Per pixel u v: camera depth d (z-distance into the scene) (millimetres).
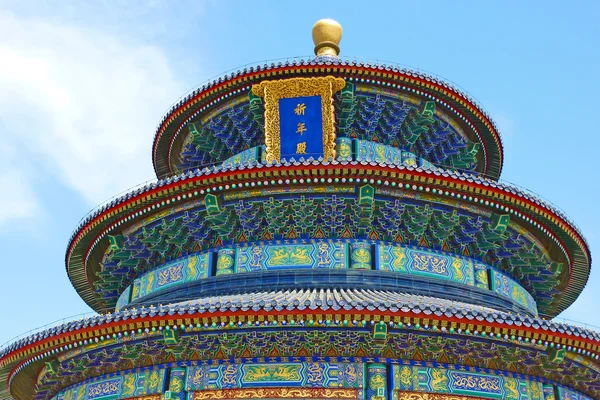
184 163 43219
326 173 29109
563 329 24938
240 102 37844
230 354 25859
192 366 26125
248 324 24219
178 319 24422
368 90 36812
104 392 28281
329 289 28500
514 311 32531
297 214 30266
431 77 36844
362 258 29859
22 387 35875
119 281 37156
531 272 34812
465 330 24219
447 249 32094
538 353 26781
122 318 25078
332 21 43281
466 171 41906
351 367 25094
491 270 32688
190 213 31656
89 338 26234
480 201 30797
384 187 29938
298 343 25438
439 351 25922
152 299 32375
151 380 26797
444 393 25406
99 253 37094
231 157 39250
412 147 39344
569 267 36938
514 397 26484
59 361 30094
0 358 30672
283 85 36062
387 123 38031
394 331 24938
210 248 31875
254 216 30703
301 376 25016
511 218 32188
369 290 28547
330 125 35219
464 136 40656
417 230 31047
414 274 30109
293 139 35219
